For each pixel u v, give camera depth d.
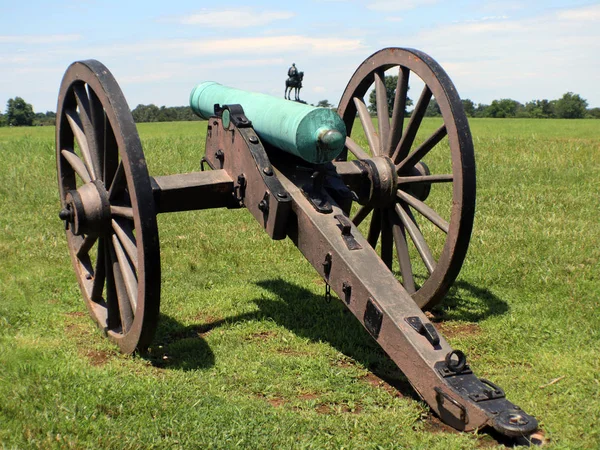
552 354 4.41
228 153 4.71
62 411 3.30
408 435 3.25
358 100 5.45
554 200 9.56
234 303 5.59
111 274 4.46
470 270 6.35
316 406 3.69
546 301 5.52
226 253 7.04
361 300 3.71
